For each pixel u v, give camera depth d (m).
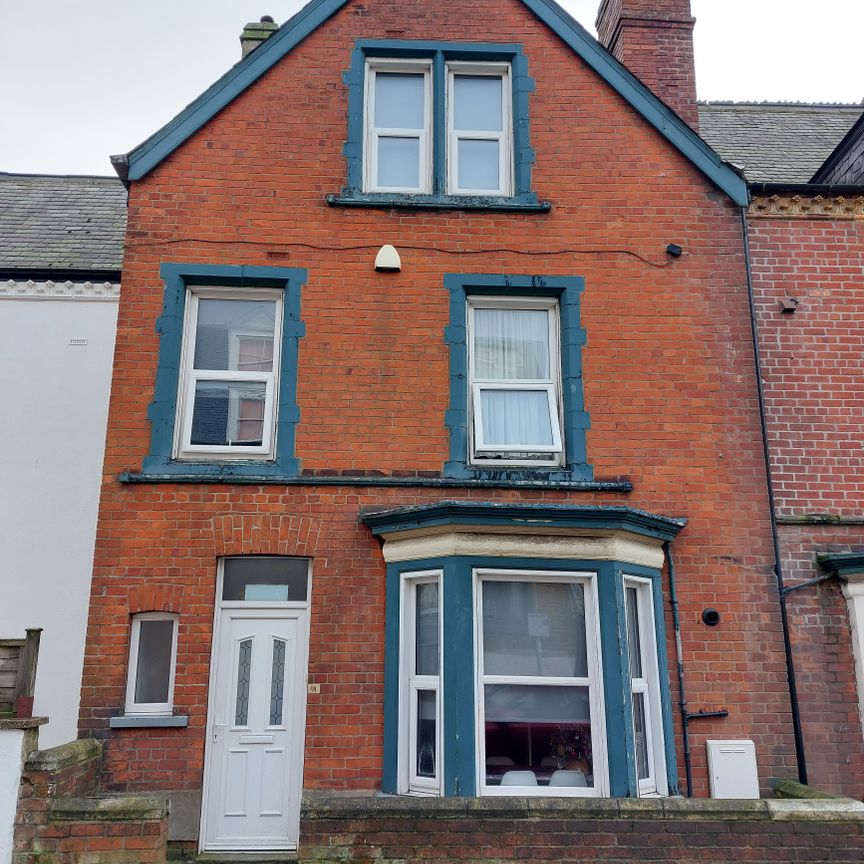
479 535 7.20
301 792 7.09
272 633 7.71
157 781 7.04
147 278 8.22
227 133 8.69
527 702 7.12
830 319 8.60
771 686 7.54
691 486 8.00
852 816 6.05
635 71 10.49
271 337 8.42
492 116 9.22
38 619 9.67
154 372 7.98
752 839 5.99
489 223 8.59
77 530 9.94
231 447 8.03
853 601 7.69
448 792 6.65
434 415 8.03
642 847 5.95
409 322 8.26
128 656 7.35
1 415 10.20
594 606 7.20
